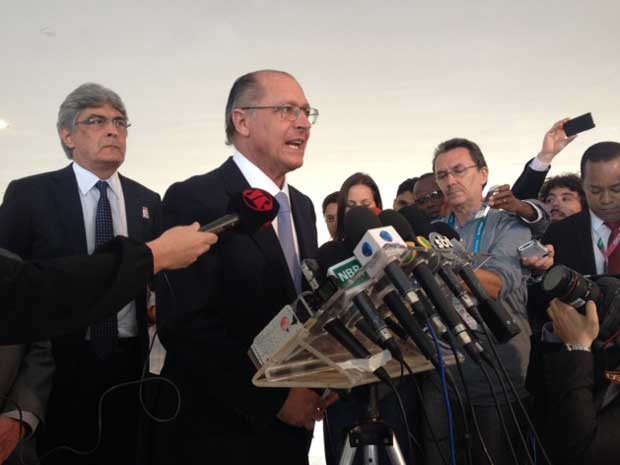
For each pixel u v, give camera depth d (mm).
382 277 1321
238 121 1982
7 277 1185
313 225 2119
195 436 1803
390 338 1274
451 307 1328
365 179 3271
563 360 1638
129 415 2438
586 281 1646
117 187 2727
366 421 1555
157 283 1826
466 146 2670
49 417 2328
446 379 1342
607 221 2521
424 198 3303
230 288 1799
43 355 2055
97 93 2641
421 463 2312
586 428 1555
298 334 1289
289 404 1791
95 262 1250
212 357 1732
